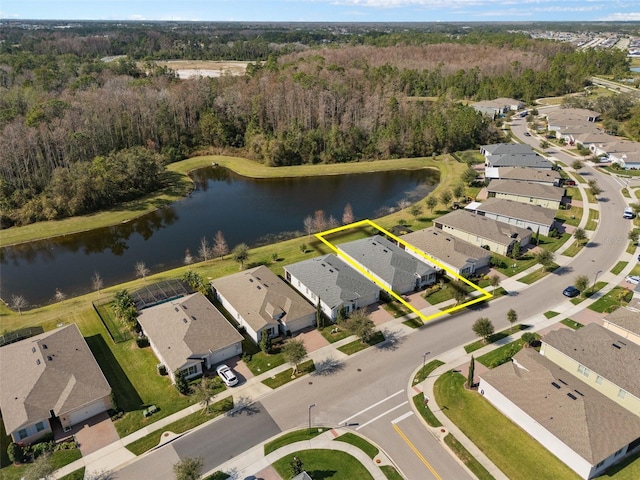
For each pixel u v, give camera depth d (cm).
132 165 9156
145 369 4488
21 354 4366
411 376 4372
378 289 5509
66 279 6506
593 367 4062
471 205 7906
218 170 11212
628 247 6838
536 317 5222
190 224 8244
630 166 10319
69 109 10325
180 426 3838
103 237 7850
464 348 4741
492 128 13100
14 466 3528
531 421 3662
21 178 8456
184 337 4500
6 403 3834
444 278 5997
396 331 5016
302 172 10869
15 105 10875
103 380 4112
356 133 11688
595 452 3291
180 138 11944
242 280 5559
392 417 3909
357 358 4619
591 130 12369
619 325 4706
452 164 11056
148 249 7338
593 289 5750
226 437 3731
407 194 9475
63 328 4766
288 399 4112
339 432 3759
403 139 11800
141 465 3500
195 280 5628
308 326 5116
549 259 6066
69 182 8275
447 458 3528
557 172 9488
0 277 6588
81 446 3672
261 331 4762
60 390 3941
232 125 12375
